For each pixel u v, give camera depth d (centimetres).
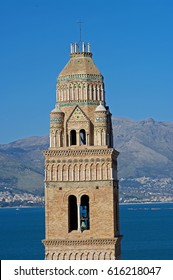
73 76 12006
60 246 11656
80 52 12188
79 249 11638
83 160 11719
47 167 11769
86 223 12012
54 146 11819
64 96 12012
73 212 11950
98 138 11762
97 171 11706
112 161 11756
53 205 11725
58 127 11825
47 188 11744
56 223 11706
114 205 11825
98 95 12025
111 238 11588
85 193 11700
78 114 11844
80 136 11850
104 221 11644
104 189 11669
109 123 12012
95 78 12038
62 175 11750
